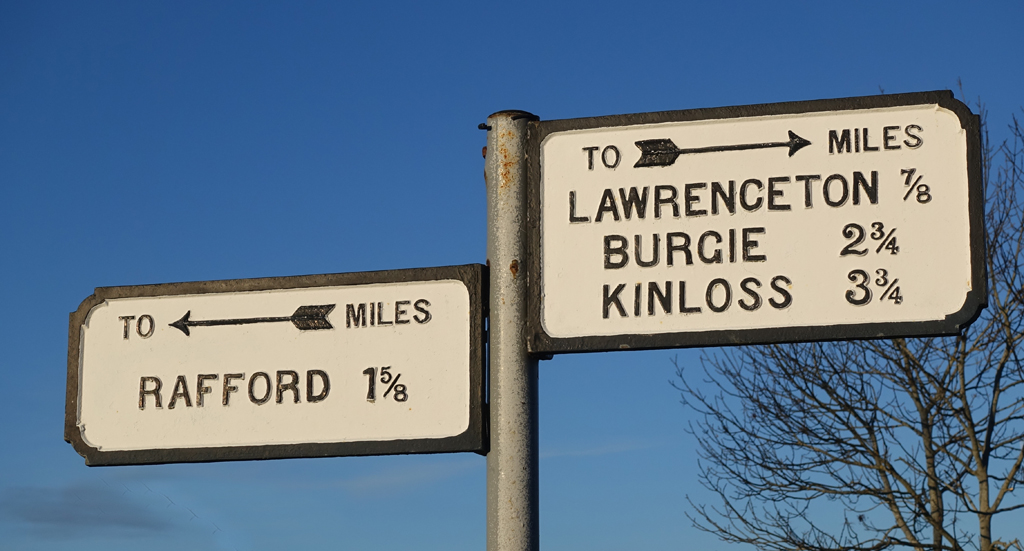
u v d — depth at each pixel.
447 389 2.52
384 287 2.60
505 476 2.43
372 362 2.57
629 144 2.52
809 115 2.45
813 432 10.84
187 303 2.70
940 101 2.39
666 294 2.42
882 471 10.62
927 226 2.34
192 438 2.62
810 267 2.37
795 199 2.41
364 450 2.52
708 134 2.48
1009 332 10.18
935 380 10.40
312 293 2.64
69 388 2.71
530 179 2.55
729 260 2.41
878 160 2.39
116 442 2.65
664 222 2.46
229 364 2.64
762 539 10.63
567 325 2.46
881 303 2.33
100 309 2.73
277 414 2.59
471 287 2.55
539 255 2.51
